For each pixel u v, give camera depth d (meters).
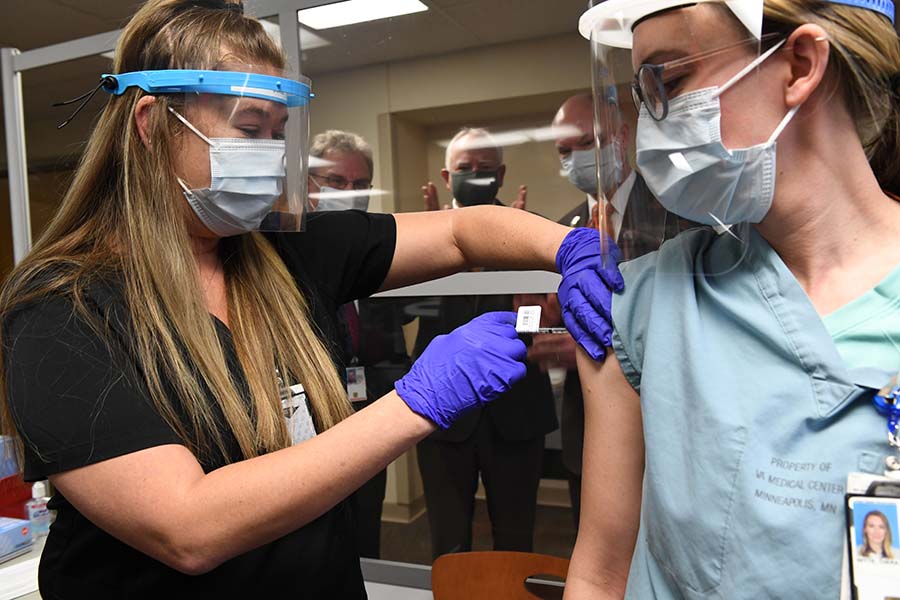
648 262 0.76
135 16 0.92
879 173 0.67
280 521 0.76
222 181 0.90
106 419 0.77
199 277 0.93
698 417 0.64
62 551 0.89
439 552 2.13
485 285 1.53
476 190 2.55
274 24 1.56
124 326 0.85
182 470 0.78
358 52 2.48
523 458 2.04
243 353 0.95
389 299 2.16
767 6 0.58
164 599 0.87
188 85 0.87
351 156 2.23
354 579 1.04
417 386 0.85
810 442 0.59
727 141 0.61
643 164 0.69
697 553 0.64
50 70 2.62
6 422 0.87
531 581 1.39
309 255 1.11
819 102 0.59
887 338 0.58
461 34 2.41
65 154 1.05
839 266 0.62
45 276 0.86
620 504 0.79
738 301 0.65
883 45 0.60
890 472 0.54
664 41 0.63
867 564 0.52
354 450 0.79
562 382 2.04
